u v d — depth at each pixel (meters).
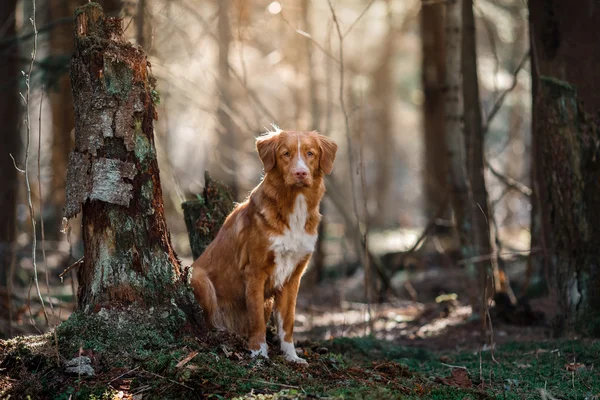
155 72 10.39
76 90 4.96
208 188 6.68
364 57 29.16
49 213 16.11
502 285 9.03
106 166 4.87
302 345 6.29
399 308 10.47
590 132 6.82
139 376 4.54
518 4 19.22
